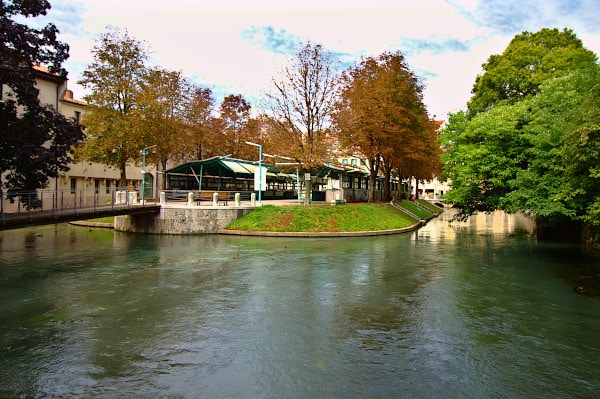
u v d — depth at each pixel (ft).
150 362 23.39
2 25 46.42
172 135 123.75
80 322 30.30
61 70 56.08
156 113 112.27
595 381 21.31
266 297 37.37
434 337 27.50
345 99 116.78
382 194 166.09
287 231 91.04
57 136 55.21
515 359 24.02
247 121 163.84
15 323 30.07
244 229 92.89
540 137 59.06
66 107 133.28
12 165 50.67
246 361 23.54
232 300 36.35
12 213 52.95
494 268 52.08
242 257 60.03
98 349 25.25
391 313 32.76
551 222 70.03
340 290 40.19
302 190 154.51
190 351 24.98
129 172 164.96
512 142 68.74
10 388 20.38
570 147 47.44
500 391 20.21
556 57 101.40
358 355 24.45
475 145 72.38
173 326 29.43
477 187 73.41
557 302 36.04
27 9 51.47
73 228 109.29
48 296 37.42
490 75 116.88
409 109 124.67
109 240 81.66
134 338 27.09
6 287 40.88
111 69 111.45
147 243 76.74
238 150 164.35
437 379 21.43
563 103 60.49
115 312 32.71
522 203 61.05
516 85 111.86
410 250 69.21
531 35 116.47
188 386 20.61
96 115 109.70
